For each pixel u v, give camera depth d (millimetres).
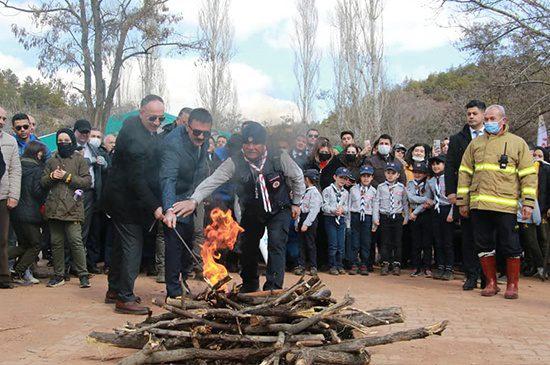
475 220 8328
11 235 9117
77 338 5523
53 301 7332
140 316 6539
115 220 6719
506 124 8266
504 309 7230
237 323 4465
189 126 6684
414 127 43281
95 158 9672
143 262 10375
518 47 16375
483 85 17391
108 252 9969
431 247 10359
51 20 19453
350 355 4391
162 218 6355
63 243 8625
